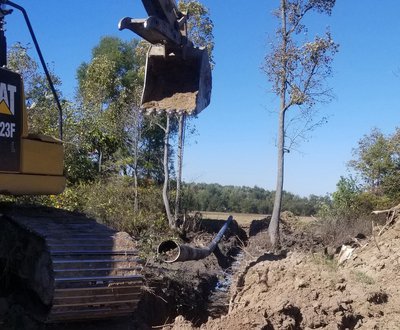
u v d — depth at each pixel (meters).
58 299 7.04
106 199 18.55
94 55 33.97
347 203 21.55
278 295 9.14
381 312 8.13
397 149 22.77
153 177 25.06
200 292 13.55
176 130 23.83
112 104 26.81
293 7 19.44
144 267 12.18
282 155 20.22
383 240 12.35
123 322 8.17
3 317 7.59
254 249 18.75
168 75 7.61
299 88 19.77
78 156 20.45
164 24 6.84
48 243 7.26
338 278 9.47
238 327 7.40
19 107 7.47
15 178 7.39
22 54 20.84
